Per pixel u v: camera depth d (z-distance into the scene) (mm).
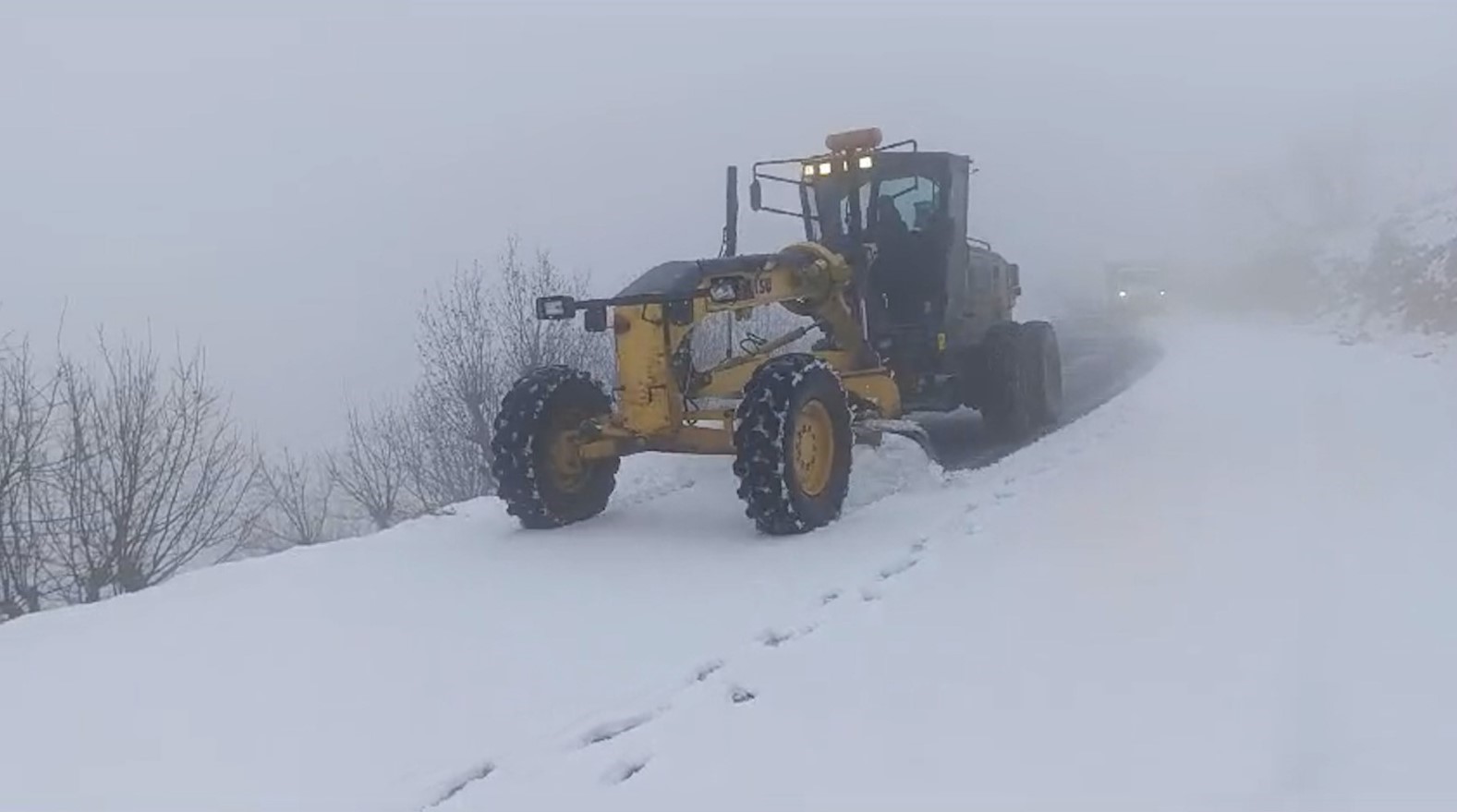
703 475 7852
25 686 4184
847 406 6449
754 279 6621
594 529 6438
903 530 6066
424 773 3373
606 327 6516
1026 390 9594
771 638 4441
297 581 5461
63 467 9578
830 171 8773
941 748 3379
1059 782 3141
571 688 3982
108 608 5141
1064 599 4738
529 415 6383
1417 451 7629
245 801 3244
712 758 3385
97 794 3320
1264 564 5117
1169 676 3852
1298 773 3131
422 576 5492
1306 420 9234
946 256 8898
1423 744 3289
